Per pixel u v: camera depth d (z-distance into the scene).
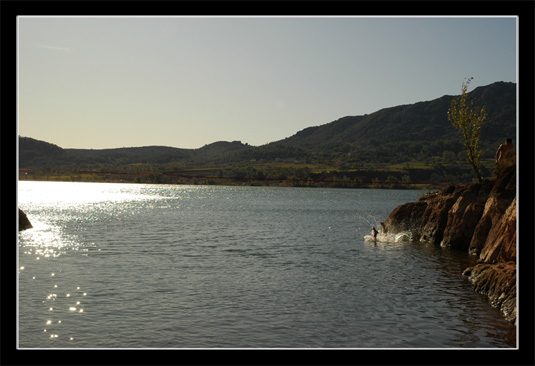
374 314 23.73
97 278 33.78
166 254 47.16
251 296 28.17
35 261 41.28
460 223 47.62
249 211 133.50
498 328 21.02
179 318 23.41
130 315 23.94
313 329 21.45
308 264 40.50
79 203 167.00
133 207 148.62
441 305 25.20
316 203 187.62
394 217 60.66
